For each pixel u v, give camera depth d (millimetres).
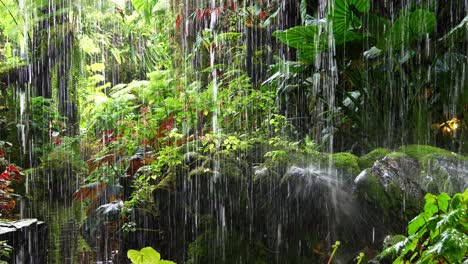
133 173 4828
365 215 3273
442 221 1273
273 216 3574
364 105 5039
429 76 4680
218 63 6809
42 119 8172
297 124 5566
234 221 3688
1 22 7469
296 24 6328
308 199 3473
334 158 3805
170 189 3941
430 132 4781
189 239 3740
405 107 4832
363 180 3340
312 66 5207
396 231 3143
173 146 4688
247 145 4285
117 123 5555
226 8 6855
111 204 4141
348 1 4449
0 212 4461
